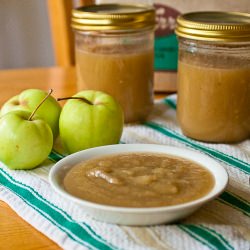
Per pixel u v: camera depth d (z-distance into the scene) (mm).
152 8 598
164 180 396
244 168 490
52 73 768
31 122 480
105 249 366
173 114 632
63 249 376
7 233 397
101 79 586
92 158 453
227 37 504
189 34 521
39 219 406
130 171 405
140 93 594
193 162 440
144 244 370
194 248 366
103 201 378
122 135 565
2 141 475
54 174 416
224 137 542
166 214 369
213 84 525
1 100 659
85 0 832
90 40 581
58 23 848
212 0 650
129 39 577
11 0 978
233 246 369
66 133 510
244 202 427
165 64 692
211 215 406
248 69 523
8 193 447
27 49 1024
